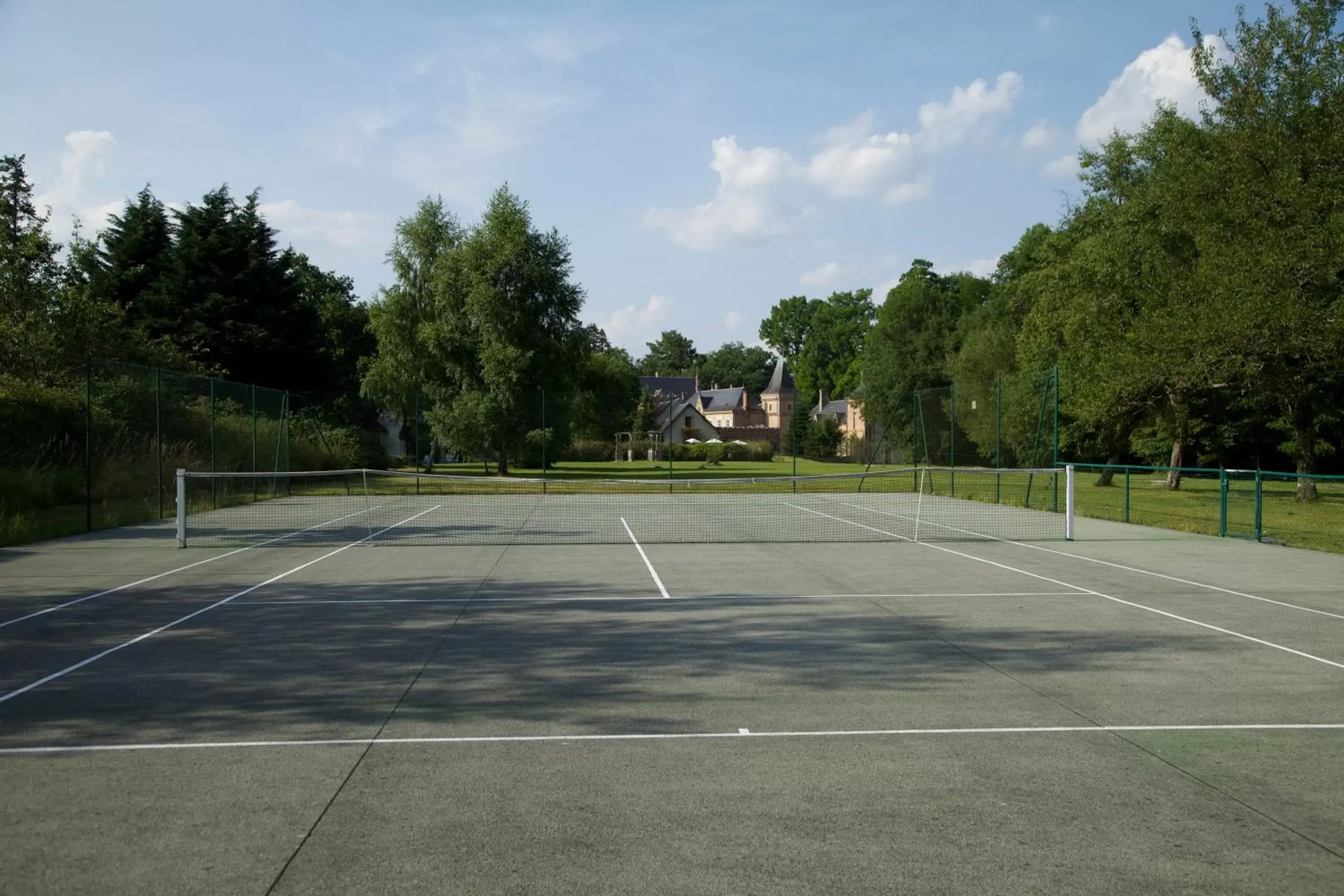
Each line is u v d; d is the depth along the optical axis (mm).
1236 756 5656
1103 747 5832
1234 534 19125
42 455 22734
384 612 10531
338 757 5629
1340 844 4410
